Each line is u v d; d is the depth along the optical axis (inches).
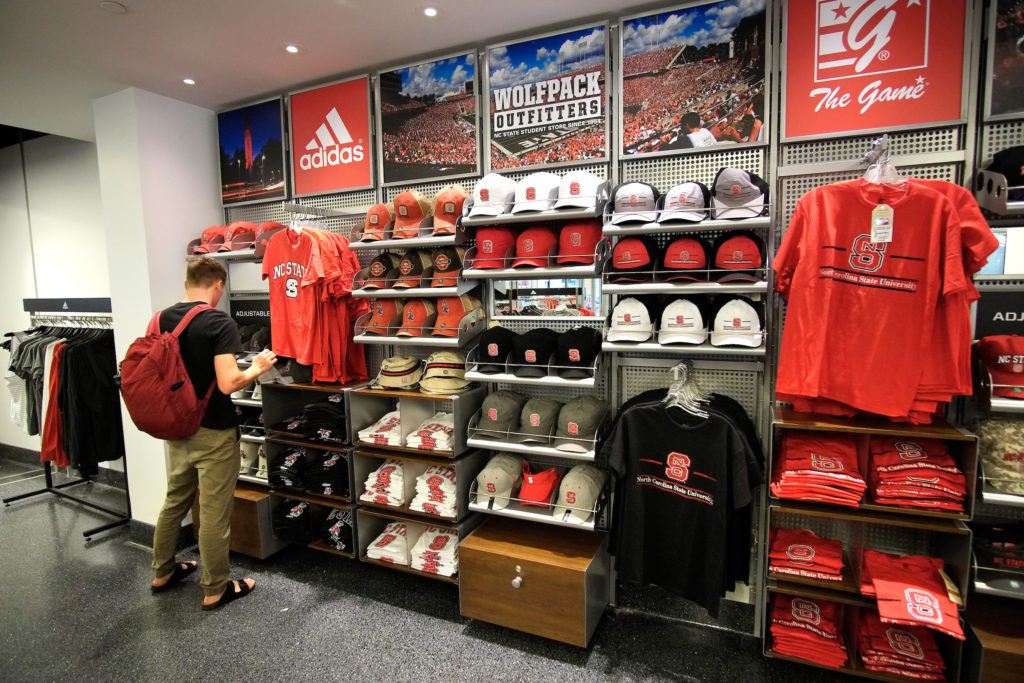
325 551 127.3
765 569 93.6
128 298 135.0
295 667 89.0
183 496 109.0
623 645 94.9
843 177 87.8
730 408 88.0
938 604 73.0
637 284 87.5
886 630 81.7
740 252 82.5
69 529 145.9
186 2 92.9
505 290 111.7
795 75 88.9
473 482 104.0
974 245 70.8
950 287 70.7
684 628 99.7
